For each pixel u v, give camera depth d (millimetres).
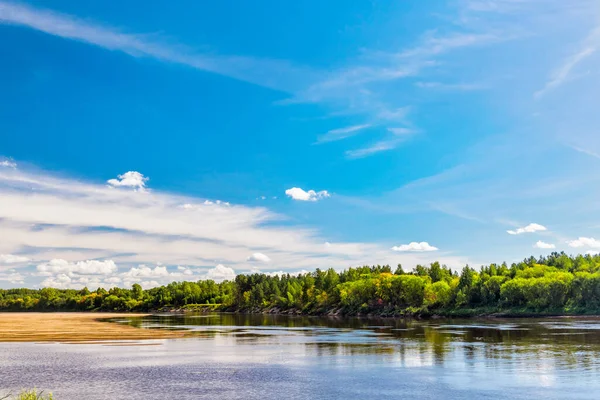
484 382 39781
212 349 68188
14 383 41750
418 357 54875
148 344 76250
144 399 35312
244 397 35875
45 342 79688
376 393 36750
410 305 194875
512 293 169250
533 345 64125
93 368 50125
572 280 163625
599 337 74938
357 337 85000
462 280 189000
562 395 34812
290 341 79500
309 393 37062
